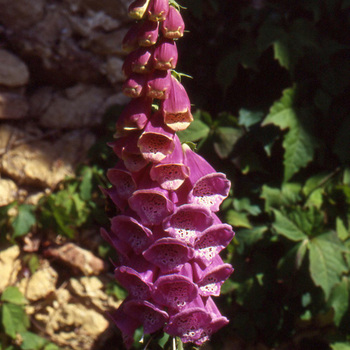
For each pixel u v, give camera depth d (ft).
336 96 4.14
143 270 2.47
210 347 4.18
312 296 4.01
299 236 3.93
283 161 4.16
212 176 2.47
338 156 4.12
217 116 4.37
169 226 2.41
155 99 2.49
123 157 2.43
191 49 4.45
